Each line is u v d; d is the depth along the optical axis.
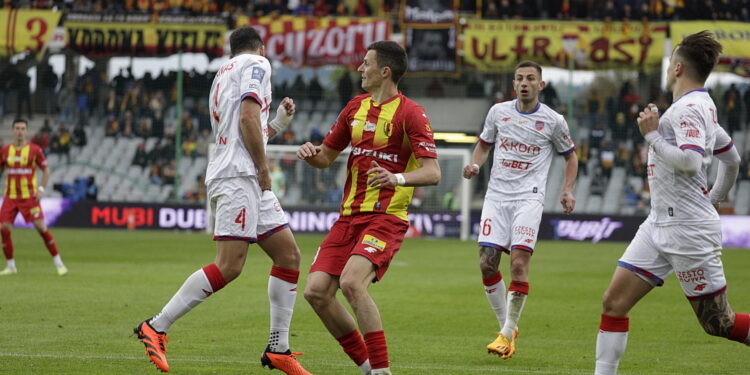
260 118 21.56
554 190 107.56
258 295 39.66
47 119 106.38
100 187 104.50
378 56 20.52
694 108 18.56
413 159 20.67
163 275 47.84
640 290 19.58
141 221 95.06
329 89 112.00
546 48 93.62
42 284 42.34
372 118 20.47
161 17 96.62
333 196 96.19
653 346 28.31
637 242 19.72
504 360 25.28
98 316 31.92
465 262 61.53
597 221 91.12
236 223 21.50
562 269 57.62
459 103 107.94
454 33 93.94
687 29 92.81
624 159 103.62
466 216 92.31
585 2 102.38
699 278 19.06
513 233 28.05
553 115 28.95
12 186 46.91
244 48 22.89
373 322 19.08
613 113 105.31
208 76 109.19
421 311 36.03
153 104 108.19
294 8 106.44
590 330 31.67
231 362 23.72
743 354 26.75
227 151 21.83
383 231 19.78
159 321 21.00
